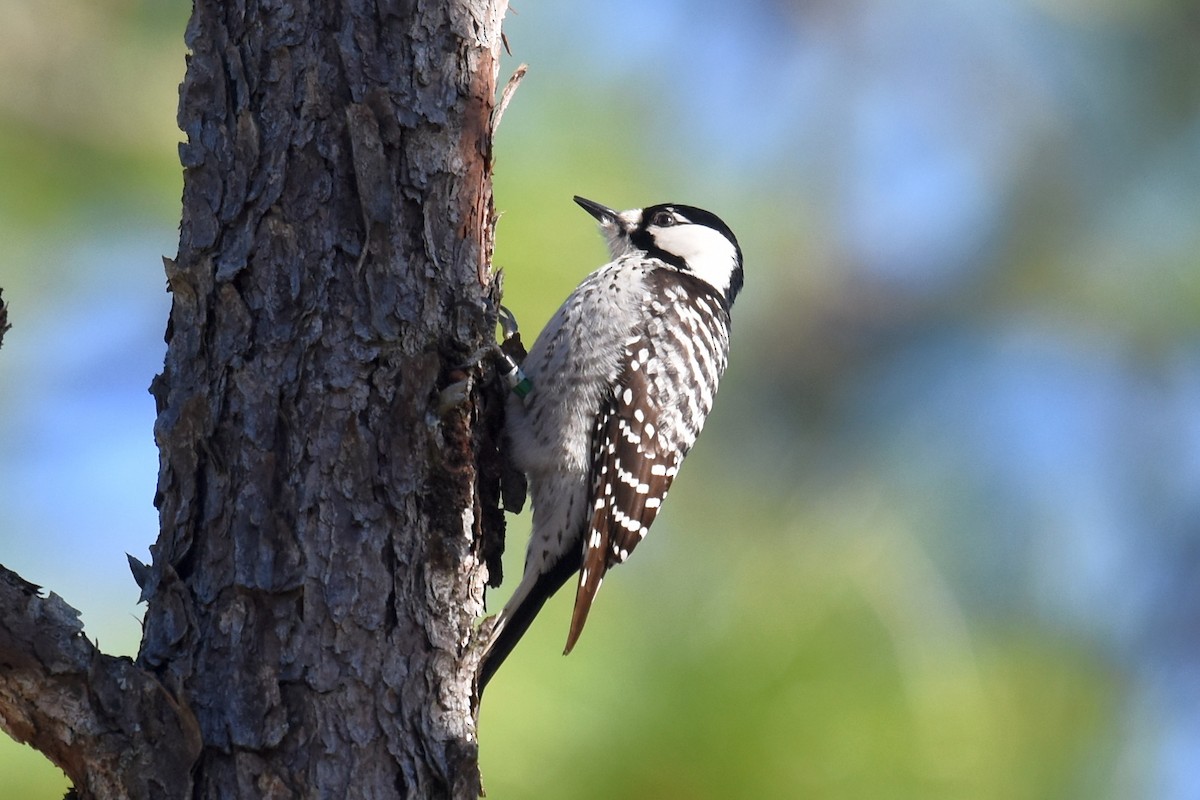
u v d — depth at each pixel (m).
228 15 7.44
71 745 6.23
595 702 7.85
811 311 12.22
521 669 8.06
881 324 12.21
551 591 9.91
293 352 7.07
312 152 7.29
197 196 7.25
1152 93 11.99
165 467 7.02
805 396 11.84
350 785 6.61
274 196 7.21
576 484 9.78
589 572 9.49
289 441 6.97
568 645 8.06
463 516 7.26
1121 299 11.84
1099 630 9.92
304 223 7.22
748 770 7.53
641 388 9.91
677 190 11.24
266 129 7.30
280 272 7.15
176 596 6.72
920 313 12.20
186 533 6.86
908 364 12.02
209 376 7.05
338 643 6.77
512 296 9.73
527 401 9.74
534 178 9.99
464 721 7.02
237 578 6.72
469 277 7.61
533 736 7.70
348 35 7.42
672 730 7.62
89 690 6.22
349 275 7.23
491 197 7.97
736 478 11.24
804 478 11.19
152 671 6.61
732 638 8.06
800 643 8.02
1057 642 9.49
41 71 8.98
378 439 7.11
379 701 6.78
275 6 7.39
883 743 7.72
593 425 9.83
